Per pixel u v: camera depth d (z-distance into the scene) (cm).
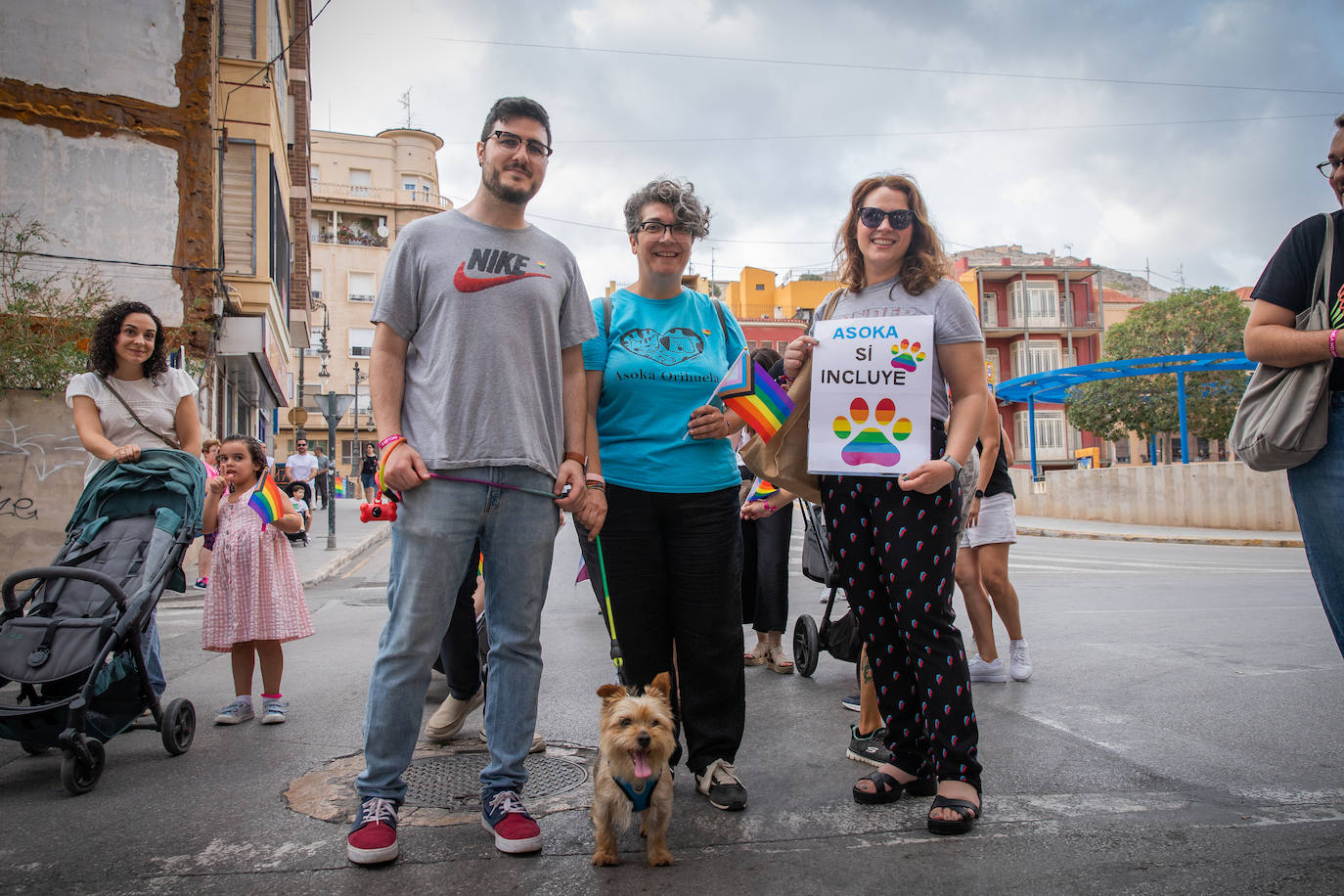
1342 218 285
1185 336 4244
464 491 302
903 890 264
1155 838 301
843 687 554
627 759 283
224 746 429
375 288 5600
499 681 314
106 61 1303
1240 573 1227
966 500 377
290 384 3159
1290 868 276
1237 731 436
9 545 1010
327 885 270
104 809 341
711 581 348
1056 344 5784
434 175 6081
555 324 326
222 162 1506
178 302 1330
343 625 825
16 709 360
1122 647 666
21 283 1115
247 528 477
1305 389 284
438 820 328
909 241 352
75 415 439
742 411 341
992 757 398
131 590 406
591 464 343
